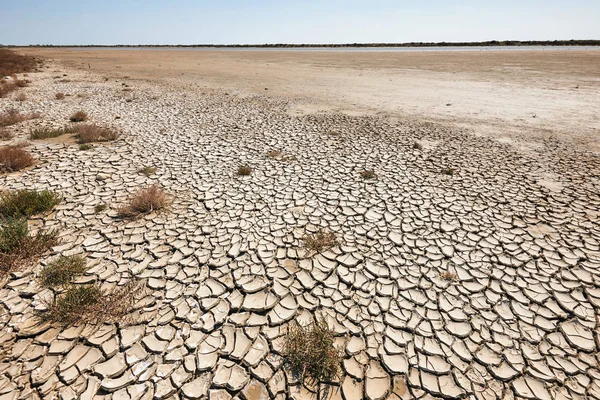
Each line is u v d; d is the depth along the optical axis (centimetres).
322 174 644
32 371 255
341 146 820
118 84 1870
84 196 521
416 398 247
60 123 949
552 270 380
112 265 371
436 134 936
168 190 560
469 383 258
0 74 2031
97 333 288
